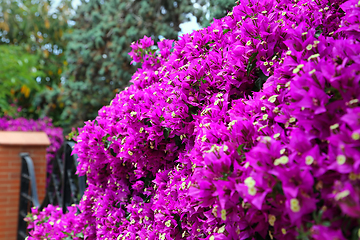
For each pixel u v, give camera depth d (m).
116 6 7.74
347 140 0.84
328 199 0.87
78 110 7.98
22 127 8.16
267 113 1.18
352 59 0.97
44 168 4.17
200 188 1.07
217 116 1.37
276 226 0.97
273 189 0.91
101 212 1.99
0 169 3.94
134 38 7.15
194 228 1.40
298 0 1.53
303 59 1.12
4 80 9.51
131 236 1.75
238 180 1.02
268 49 1.33
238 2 1.76
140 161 1.73
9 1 11.55
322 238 0.80
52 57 12.05
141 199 1.84
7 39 12.34
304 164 0.89
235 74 1.41
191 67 1.54
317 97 0.91
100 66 7.89
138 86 1.93
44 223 2.62
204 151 1.19
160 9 7.68
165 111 1.55
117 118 1.92
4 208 3.93
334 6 1.37
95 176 2.18
